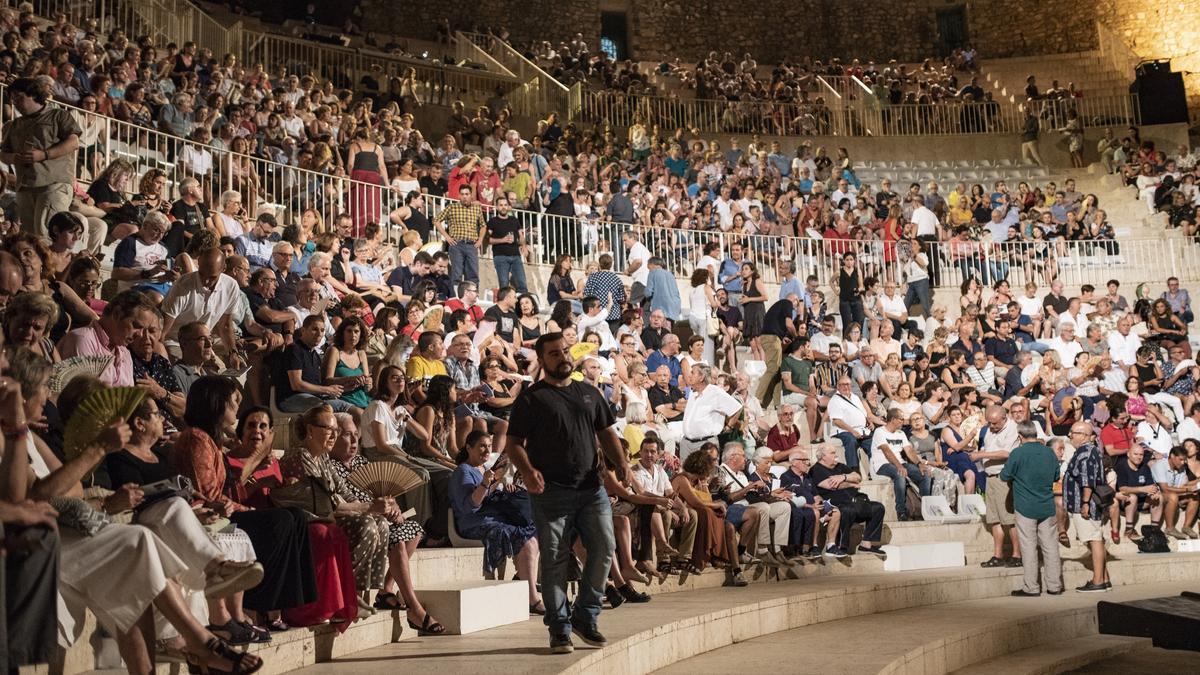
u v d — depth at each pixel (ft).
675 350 42.01
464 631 19.94
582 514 18.47
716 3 104.17
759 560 32.09
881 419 43.37
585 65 92.02
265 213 35.78
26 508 11.45
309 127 51.47
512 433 18.26
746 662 21.80
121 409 13.39
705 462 30.45
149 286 26.86
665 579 28.53
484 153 63.98
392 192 47.73
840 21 104.99
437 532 24.09
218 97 47.01
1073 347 52.44
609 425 18.94
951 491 40.40
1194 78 95.61
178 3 69.05
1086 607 31.60
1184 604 30.89
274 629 16.42
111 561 13.05
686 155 74.90
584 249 53.98
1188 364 49.73
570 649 17.78
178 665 14.24
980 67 100.48
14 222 24.54
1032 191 72.13
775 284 59.62
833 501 35.35
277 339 26.84
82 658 13.91
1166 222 71.87
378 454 23.57
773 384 46.16
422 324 34.76
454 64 90.02
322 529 17.15
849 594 29.89
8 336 17.06
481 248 49.67
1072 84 89.25
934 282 63.16
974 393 44.32
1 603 10.30
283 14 90.94
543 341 18.52
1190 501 42.37
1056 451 40.68
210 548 14.24
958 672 25.32
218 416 16.88
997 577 35.53
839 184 73.20
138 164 38.88
